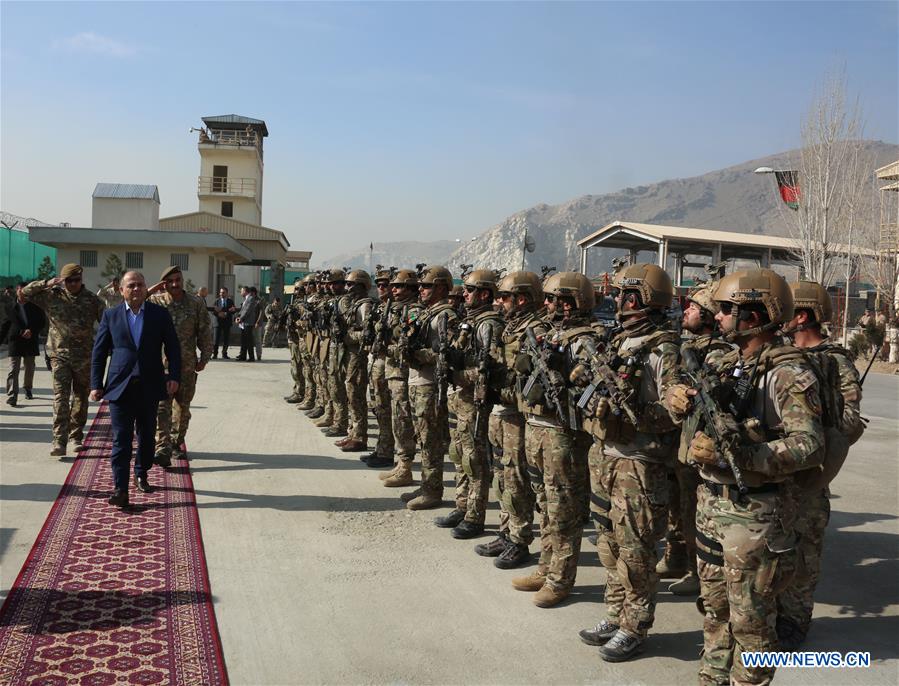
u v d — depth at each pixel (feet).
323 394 35.29
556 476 15.43
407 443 24.85
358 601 15.60
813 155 99.40
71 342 26.96
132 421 21.80
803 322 15.07
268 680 12.32
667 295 13.66
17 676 12.00
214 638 13.60
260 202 180.55
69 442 29.50
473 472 19.75
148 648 13.09
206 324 27.45
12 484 23.36
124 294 22.34
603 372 13.35
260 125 175.01
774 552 10.56
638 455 13.33
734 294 10.97
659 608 15.99
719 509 10.86
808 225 99.86
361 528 20.39
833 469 11.16
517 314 17.78
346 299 30.45
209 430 33.40
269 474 25.84
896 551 19.70
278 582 16.47
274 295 98.53
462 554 18.63
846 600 16.49
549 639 14.14
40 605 14.69
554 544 15.60
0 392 42.16
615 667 13.15
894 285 90.43
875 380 67.72
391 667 12.88
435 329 21.48
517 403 16.56
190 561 17.42
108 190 128.26
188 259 107.14
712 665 11.46
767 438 10.56
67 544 18.20
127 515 20.75
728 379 10.75
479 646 13.78
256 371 58.59
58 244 104.73
